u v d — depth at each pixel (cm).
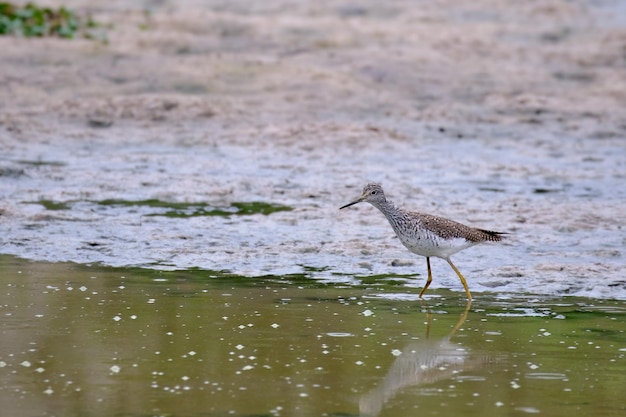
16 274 1300
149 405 873
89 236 1498
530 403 889
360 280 1312
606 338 1076
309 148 2123
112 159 1998
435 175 1934
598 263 1380
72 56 2633
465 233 1247
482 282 1303
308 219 1623
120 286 1258
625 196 1795
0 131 2150
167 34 2897
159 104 2355
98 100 2362
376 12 3534
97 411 859
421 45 3000
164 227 1557
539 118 2419
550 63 2945
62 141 2119
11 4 3047
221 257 1407
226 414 855
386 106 2462
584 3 3884
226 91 2484
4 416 847
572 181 1905
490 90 2636
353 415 857
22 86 2430
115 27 2977
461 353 1024
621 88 2689
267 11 3525
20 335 1059
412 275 1341
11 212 1597
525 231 1549
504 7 3688
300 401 888
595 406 884
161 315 1138
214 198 1747
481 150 2145
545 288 1276
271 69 2616
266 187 1823
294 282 1295
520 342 1059
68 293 1221
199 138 2172
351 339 1064
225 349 1025
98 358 992
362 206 1706
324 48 2905
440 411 870
